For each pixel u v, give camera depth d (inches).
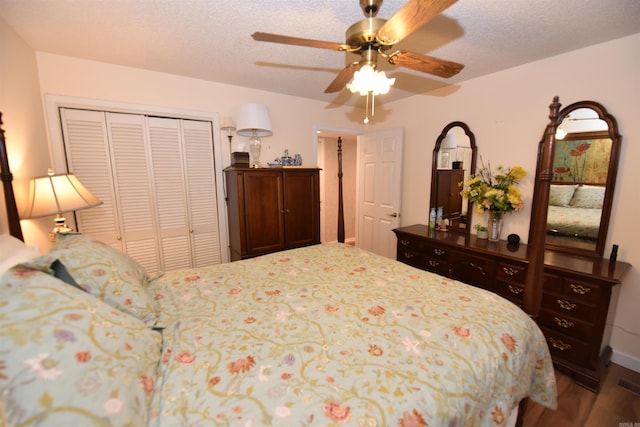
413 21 43.7
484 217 111.0
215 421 28.9
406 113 136.3
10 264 41.0
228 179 113.1
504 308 53.1
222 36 74.9
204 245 116.9
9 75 67.0
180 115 105.7
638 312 78.4
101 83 91.9
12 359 24.2
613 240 81.0
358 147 159.0
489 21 67.6
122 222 100.5
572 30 71.9
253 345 41.8
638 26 69.8
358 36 51.5
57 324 28.9
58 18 65.3
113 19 66.1
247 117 105.9
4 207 61.0
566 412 66.7
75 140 91.2
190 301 55.9
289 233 116.3
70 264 40.1
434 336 44.0
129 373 30.5
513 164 100.3
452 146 118.0
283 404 31.1
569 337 76.8
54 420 23.0
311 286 63.2
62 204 67.0
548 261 81.4
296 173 115.8
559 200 89.7
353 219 221.1
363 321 48.5
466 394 35.5
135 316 43.3
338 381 34.8
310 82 112.1
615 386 74.5
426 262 114.0
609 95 78.9
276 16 65.4
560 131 88.1
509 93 99.4
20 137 70.8
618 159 78.4
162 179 106.0
